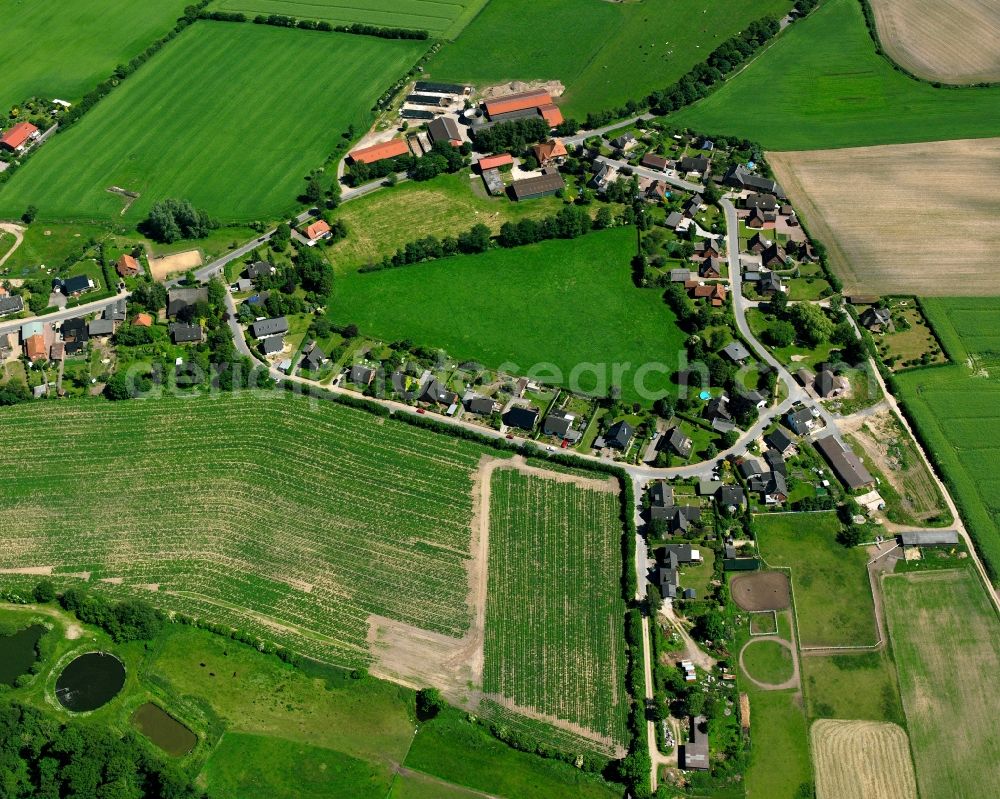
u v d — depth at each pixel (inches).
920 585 5866.1
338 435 6884.8
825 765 5182.1
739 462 6466.5
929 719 5329.7
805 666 5541.3
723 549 6048.2
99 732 5211.6
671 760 5206.7
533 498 6427.2
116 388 7057.1
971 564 5949.8
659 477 6456.7
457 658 5669.3
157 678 5615.2
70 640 5777.6
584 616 5816.9
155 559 6205.7
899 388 6948.8
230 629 5792.3
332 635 5792.3
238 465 6732.3
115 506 6520.7
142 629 5733.3
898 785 5108.3
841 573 5935.0
